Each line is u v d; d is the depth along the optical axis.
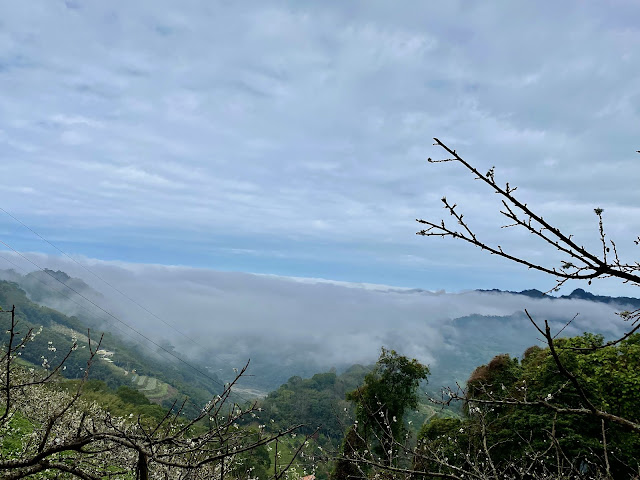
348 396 31.30
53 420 2.55
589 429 17.33
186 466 2.65
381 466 4.04
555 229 2.40
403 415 29.77
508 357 30.11
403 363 30.45
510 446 15.75
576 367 19.69
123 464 3.56
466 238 2.56
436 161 2.54
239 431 3.54
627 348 20.09
